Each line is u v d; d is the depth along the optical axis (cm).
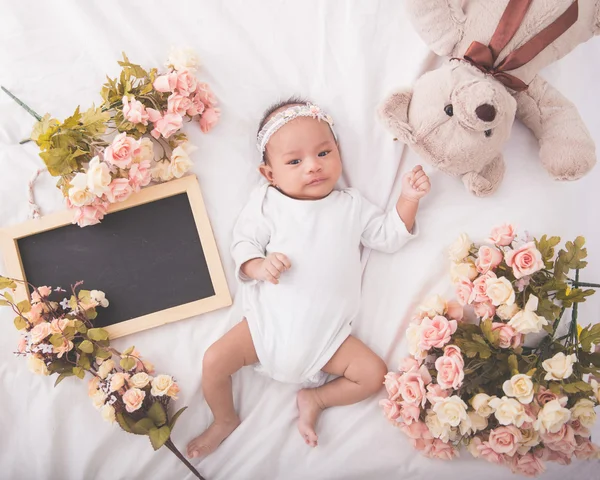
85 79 144
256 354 140
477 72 128
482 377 127
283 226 138
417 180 135
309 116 135
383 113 135
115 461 143
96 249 142
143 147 135
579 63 145
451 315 134
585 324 144
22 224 140
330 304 136
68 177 134
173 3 145
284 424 144
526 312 120
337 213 139
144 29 144
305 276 135
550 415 115
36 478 142
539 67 131
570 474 141
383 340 144
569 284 139
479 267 128
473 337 126
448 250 137
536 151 143
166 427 132
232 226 145
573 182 143
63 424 142
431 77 131
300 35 145
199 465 144
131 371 138
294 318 135
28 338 134
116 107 138
